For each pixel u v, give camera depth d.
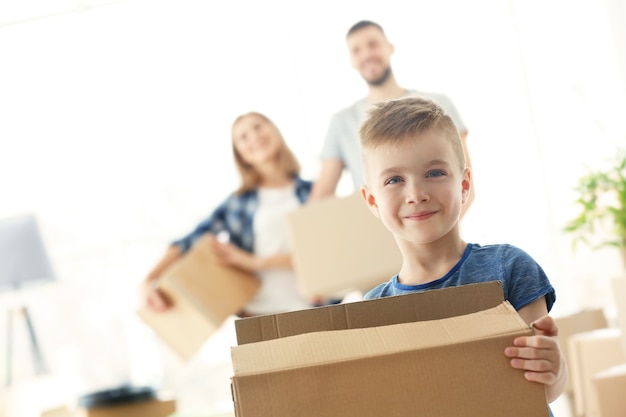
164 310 5.21
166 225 6.36
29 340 5.86
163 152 6.31
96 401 4.67
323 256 4.20
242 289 5.24
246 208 5.37
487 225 6.20
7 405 5.40
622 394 3.82
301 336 1.26
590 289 6.15
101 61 6.27
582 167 6.17
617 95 6.16
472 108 6.16
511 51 6.16
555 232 6.18
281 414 1.20
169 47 6.24
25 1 6.19
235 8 6.19
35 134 6.32
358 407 1.21
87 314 6.40
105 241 6.39
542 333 1.35
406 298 1.34
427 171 1.53
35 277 5.54
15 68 6.27
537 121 6.18
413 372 1.22
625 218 4.83
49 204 6.36
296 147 6.16
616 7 6.05
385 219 1.56
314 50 6.15
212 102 6.24
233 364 1.22
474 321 1.27
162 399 4.76
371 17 6.11
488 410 1.22
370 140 1.57
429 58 6.11
